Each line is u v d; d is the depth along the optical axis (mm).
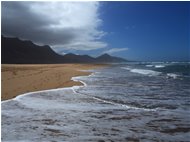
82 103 9297
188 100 9914
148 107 8609
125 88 13828
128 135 5598
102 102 9516
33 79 17016
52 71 26359
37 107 8500
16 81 15727
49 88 13422
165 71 34156
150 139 5348
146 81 18125
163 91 12562
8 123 6473
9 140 5246
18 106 8641
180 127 6203
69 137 5438
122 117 7199
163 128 6117
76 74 25062
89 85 15273
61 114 7496
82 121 6730
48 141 5195
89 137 5445
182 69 40250
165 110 8148
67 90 12891
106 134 5648
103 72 32250
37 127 6145
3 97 10375
